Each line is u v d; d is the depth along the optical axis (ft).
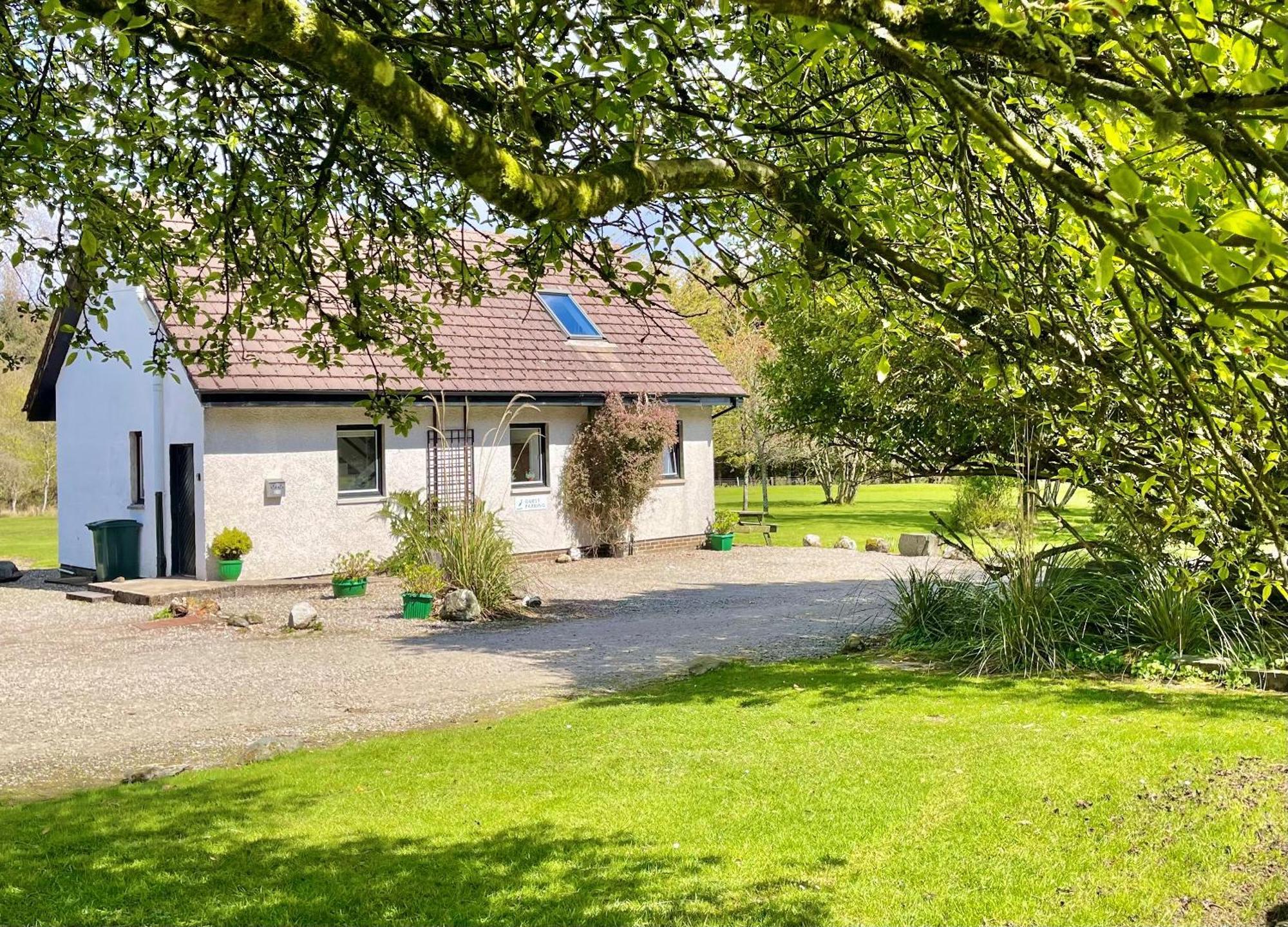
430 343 18.13
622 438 71.51
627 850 17.88
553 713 28.96
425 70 10.58
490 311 71.46
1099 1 5.02
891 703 28.45
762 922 14.92
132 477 63.62
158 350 19.04
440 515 53.52
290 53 6.23
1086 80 5.48
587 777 22.20
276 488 58.08
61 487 71.87
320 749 26.07
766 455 111.75
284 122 15.64
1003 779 21.12
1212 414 9.40
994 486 83.66
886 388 23.48
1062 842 17.84
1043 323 9.25
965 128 8.77
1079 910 15.24
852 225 9.43
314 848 18.13
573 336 74.02
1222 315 5.38
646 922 14.96
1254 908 15.12
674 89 11.05
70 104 15.98
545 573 65.21
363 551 61.57
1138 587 34.19
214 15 5.87
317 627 45.16
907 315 11.29
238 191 15.71
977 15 5.94
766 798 20.54
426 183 16.42
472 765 23.49
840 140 11.62
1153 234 4.82
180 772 23.88
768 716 27.53
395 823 19.44
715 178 8.78
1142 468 11.59
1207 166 6.26
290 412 58.90
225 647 41.34
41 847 18.29
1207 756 22.00
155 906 15.66
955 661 34.60
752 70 11.94
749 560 72.69
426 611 48.26
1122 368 9.43
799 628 44.47
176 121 15.72
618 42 9.68
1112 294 9.30
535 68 9.96
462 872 16.94
